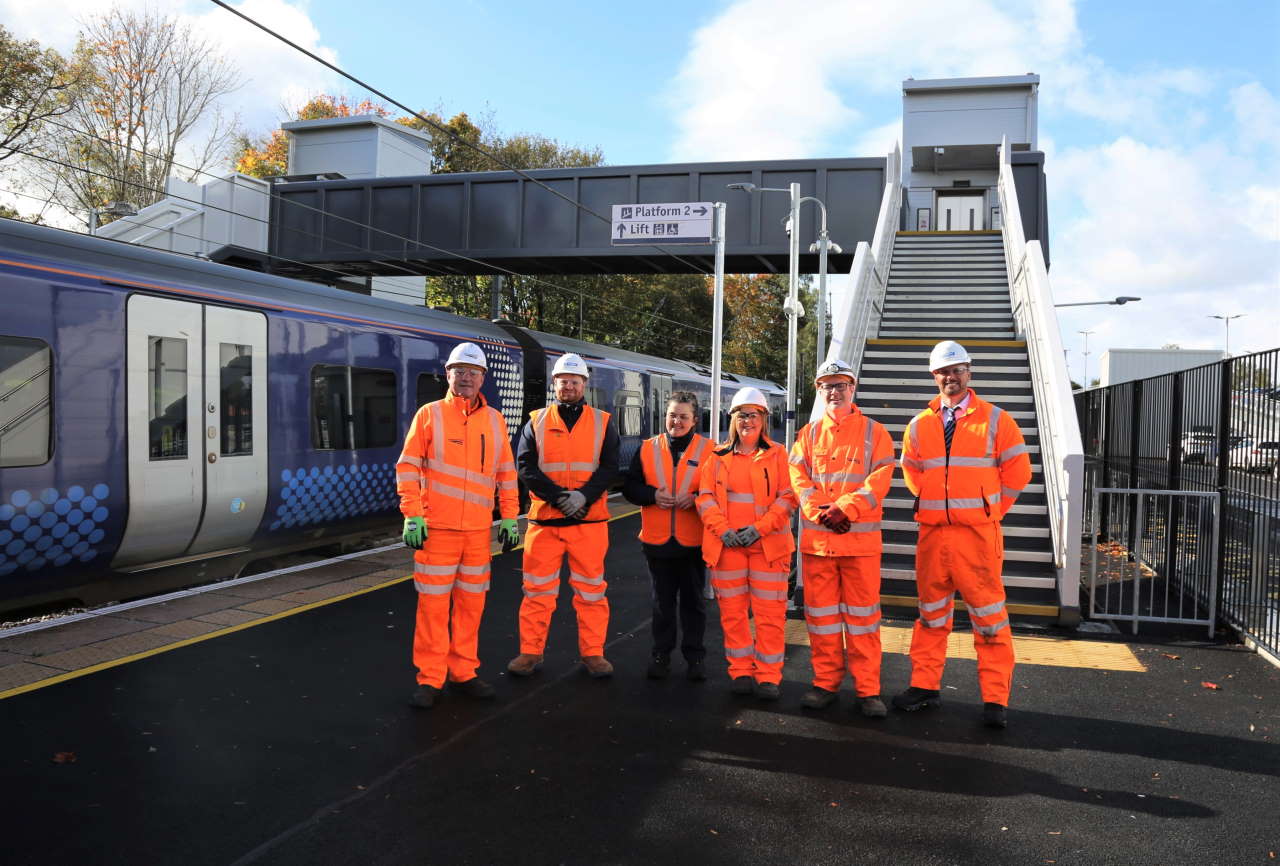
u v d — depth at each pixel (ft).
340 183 72.08
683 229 27.43
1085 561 33.91
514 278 110.83
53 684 16.80
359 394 33.14
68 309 21.93
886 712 16.14
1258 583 21.01
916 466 16.61
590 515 18.06
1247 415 21.86
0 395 20.26
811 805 12.39
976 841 11.40
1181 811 12.33
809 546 16.53
